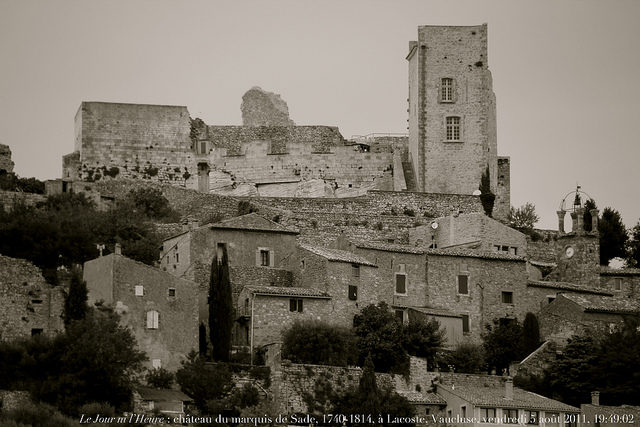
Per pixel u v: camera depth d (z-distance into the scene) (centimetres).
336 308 19350
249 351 18612
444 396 18362
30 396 16775
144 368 17600
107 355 16975
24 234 19088
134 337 17525
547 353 19512
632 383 18662
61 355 17038
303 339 18375
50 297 17988
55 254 19100
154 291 17950
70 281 17912
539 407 18025
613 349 18925
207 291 19538
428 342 19088
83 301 17775
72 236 19375
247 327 18762
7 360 17050
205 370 17712
